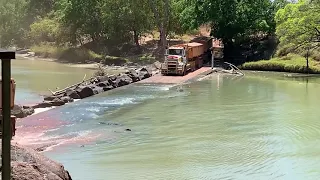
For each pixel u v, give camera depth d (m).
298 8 42.84
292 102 27.86
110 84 34.62
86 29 68.00
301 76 43.78
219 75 44.72
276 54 52.59
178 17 63.56
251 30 55.28
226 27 54.28
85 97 29.66
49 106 25.73
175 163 14.94
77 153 16.05
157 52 64.06
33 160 9.98
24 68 52.50
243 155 16.00
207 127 20.64
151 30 68.94
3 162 6.72
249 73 46.91
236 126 20.88
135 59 60.28
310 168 14.55
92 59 62.50
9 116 6.67
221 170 14.21
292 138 18.58
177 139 18.33
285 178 13.54
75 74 46.06
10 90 6.76
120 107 25.88
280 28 44.44
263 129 20.23
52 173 9.75
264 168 14.50
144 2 64.75
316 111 24.77
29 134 18.72
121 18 64.75
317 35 42.91
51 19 86.31
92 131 19.62
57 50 68.31
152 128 20.38
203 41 56.34
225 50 56.22
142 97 29.78
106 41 68.44
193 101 28.22
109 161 15.12
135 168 14.33
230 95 30.89
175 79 40.03
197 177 13.48
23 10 93.81
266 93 31.88
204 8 54.81
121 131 19.70
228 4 53.88
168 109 25.34
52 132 19.20
